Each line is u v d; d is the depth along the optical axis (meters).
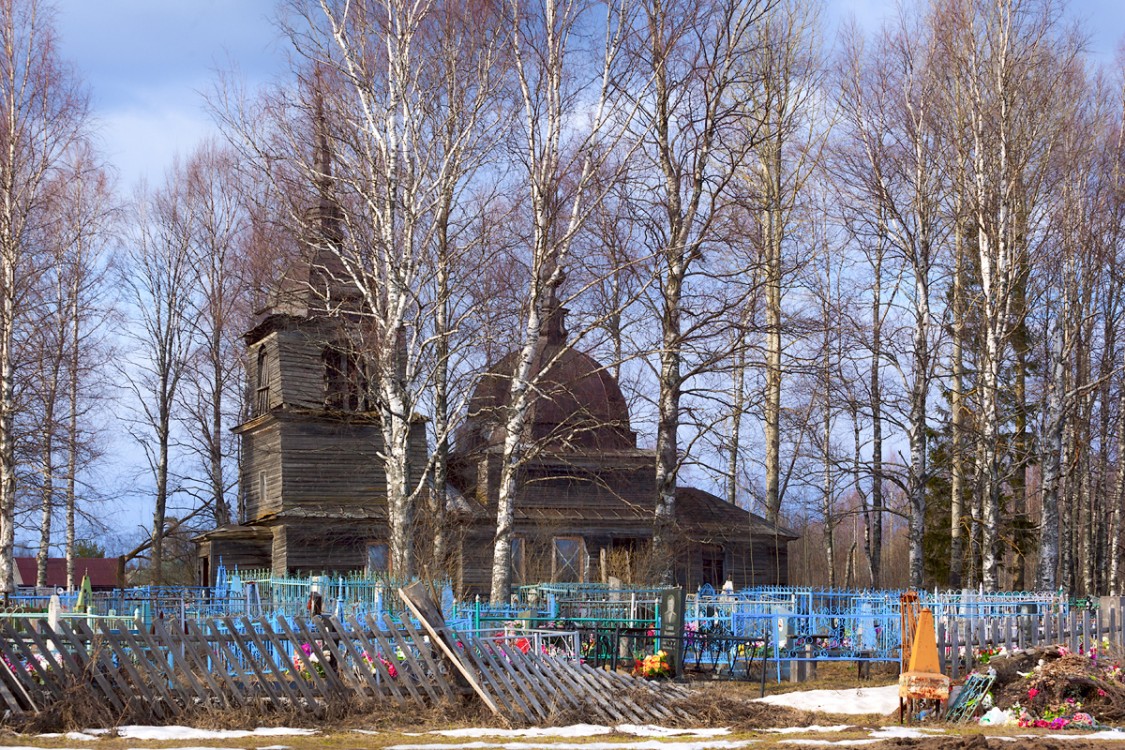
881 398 44.03
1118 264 43.66
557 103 29.72
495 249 33.91
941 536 56.62
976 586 52.69
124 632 15.38
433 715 16.17
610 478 51.06
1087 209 41.41
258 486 50.50
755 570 52.38
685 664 26.06
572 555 49.00
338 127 30.92
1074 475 49.31
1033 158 39.03
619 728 15.61
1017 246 39.09
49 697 15.04
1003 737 14.78
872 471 42.91
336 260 39.66
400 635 16.81
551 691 16.69
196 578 67.25
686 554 49.53
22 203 41.00
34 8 39.47
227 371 60.22
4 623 16.28
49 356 46.97
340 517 46.59
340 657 16.72
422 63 30.08
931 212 40.44
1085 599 33.12
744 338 35.66
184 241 58.78
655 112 33.84
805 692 20.66
